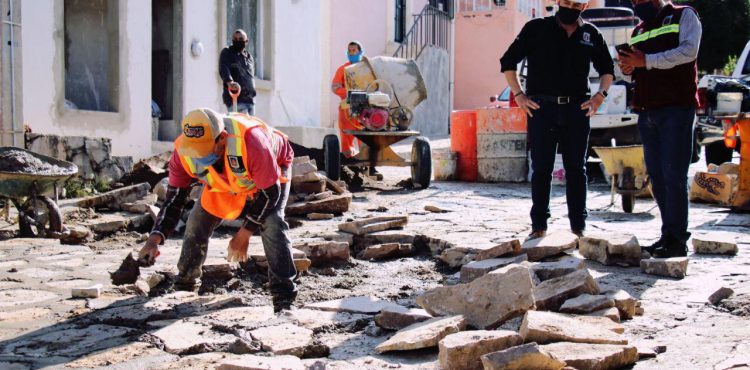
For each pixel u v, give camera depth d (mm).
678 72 5367
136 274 5012
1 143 8859
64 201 8703
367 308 4328
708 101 12531
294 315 4215
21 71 9188
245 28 14148
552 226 7438
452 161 12469
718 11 33188
